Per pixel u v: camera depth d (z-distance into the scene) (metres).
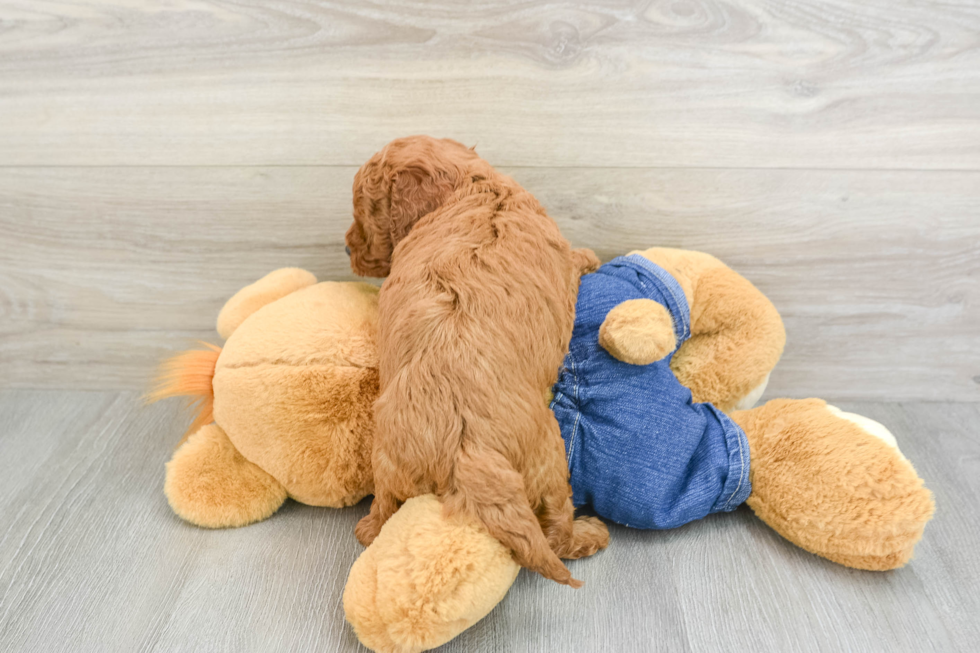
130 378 1.23
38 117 1.03
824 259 1.09
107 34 0.97
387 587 0.68
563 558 0.86
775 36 0.94
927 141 1.00
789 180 1.03
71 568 0.86
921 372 1.17
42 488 1.00
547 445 0.75
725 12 0.93
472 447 0.68
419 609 0.66
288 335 0.87
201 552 0.88
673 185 1.04
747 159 1.02
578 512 0.94
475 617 0.70
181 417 1.17
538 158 1.03
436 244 0.76
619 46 0.95
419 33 0.95
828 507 0.82
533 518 0.68
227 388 0.87
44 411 1.19
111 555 0.88
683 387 0.91
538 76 0.97
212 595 0.81
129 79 1.00
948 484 1.00
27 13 0.96
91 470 1.04
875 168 1.02
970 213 1.05
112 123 1.03
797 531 0.85
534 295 0.74
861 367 1.18
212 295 1.16
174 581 0.83
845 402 1.21
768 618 0.78
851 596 0.81
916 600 0.81
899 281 1.10
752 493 0.89
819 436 0.85
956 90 0.97
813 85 0.97
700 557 0.87
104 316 1.19
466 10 0.94
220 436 0.95
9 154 1.05
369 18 0.95
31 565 0.86
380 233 0.86
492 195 0.81
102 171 1.06
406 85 0.99
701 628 0.77
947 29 0.93
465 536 0.67
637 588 0.82
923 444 1.09
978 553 0.88
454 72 0.98
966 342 1.14
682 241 1.08
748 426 0.91
